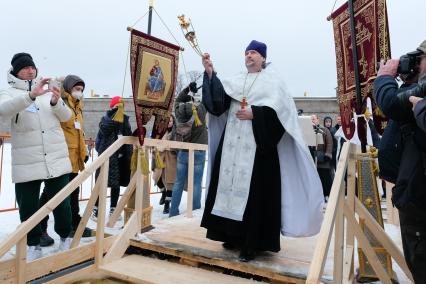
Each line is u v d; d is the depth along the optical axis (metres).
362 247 2.59
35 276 2.76
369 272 2.86
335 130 8.13
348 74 2.94
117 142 3.47
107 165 3.32
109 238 3.46
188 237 3.57
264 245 2.90
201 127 5.26
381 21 2.56
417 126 2.00
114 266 3.16
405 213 2.02
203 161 5.52
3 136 5.78
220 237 3.09
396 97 2.03
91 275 3.17
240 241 3.02
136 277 2.93
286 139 3.04
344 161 2.47
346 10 2.94
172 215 5.08
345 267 2.77
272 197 2.95
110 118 4.68
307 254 3.10
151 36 3.76
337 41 3.08
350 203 2.73
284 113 2.92
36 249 3.25
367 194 2.97
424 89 1.92
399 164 2.22
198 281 2.83
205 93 3.10
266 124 2.92
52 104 3.25
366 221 2.71
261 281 2.81
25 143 3.18
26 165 3.17
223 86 3.21
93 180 6.73
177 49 4.11
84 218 3.29
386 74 2.16
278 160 3.02
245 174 2.93
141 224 3.77
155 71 3.80
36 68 3.38
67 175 3.51
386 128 2.34
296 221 2.94
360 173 3.00
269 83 3.04
